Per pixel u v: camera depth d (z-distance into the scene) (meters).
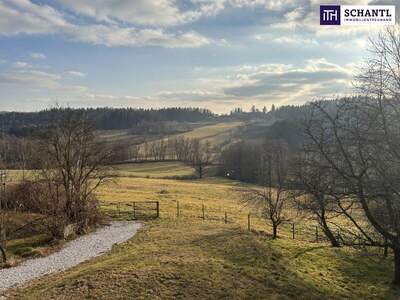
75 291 20.31
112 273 22.42
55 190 43.62
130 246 33.03
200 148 140.88
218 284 21.64
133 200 59.44
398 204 20.33
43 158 43.91
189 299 19.50
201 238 33.31
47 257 31.81
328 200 23.94
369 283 26.91
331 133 22.64
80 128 45.19
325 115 22.83
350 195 22.86
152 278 21.45
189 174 117.44
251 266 25.92
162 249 29.25
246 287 21.97
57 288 21.28
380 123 20.84
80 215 42.38
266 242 34.09
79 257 31.33
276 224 38.94
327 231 31.36
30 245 35.28
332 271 28.56
